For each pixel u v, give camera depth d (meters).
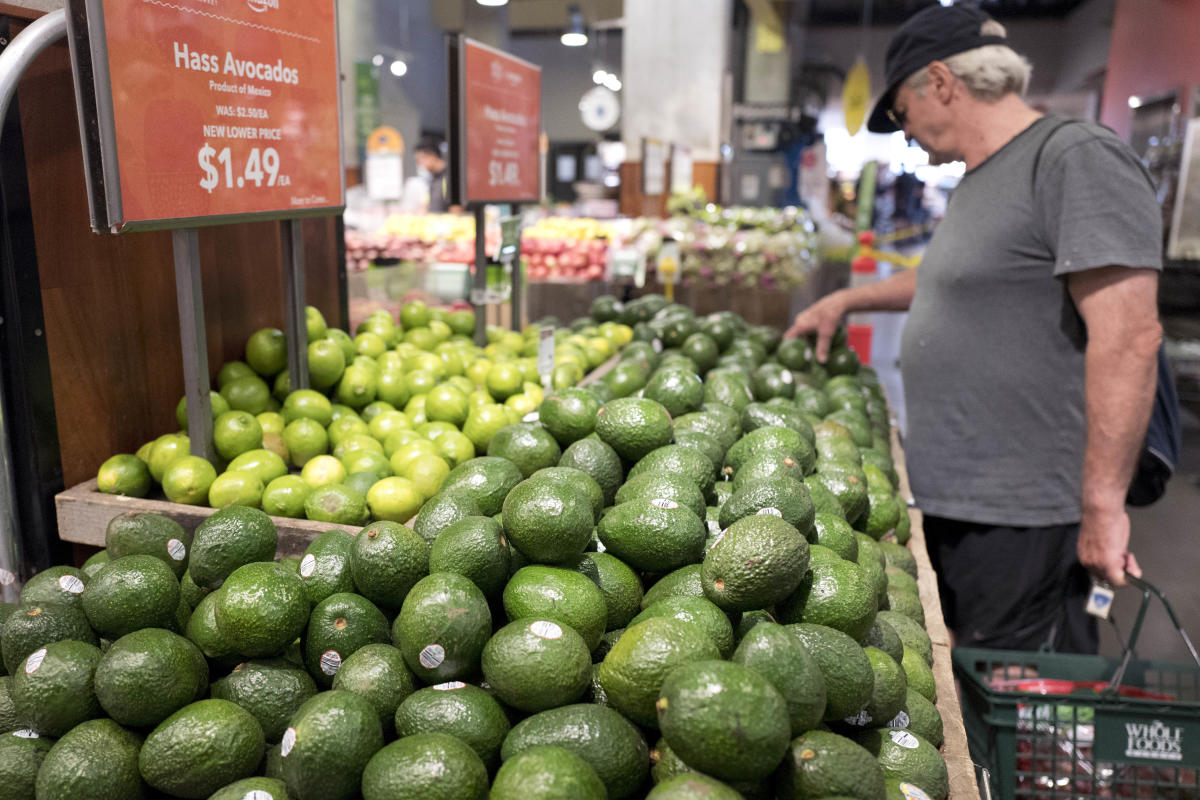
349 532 1.75
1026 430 2.75
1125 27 9.43
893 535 2.19
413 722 1.22
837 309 3.51
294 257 2.24
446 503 1.59
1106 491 2.53
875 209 11.71
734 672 1.09
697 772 1.09
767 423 2.15
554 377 2.76
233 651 1.36
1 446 1.69
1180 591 4.64
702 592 1.45
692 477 1.78
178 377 2.27
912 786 1.22
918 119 2.89
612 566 1.50
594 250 5.65
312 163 2.11
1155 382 2.47
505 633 1.27
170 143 1.64
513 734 1.20
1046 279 2.64
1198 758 2.16
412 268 4.68
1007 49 2.69
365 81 8.97
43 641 1.34
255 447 2.05
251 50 1.85
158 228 1.63
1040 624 2.88
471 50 2.95
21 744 1.24
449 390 2.42
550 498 1.42
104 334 2.02
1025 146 2.65
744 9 13.08
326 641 1.37
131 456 1.97
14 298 1.76
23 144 1.76
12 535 1.71
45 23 1.52
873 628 1.50
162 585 1.40
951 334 2.84
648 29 10.02
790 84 13.47
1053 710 2.17
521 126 3.45
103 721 1.25
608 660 1.25
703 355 3.12
